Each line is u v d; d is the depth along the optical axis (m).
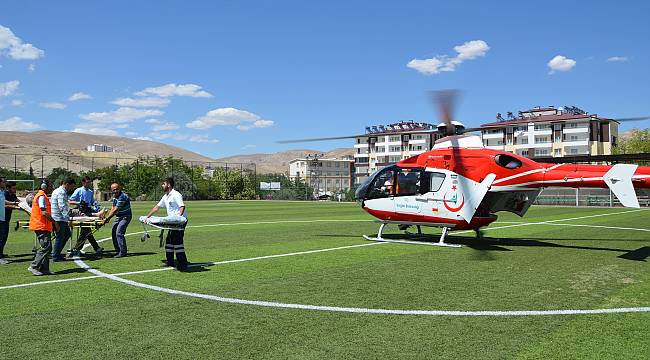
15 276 9.05
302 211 32.50
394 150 96.56
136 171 70.00
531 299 7.20
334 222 21.92
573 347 5.13
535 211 30.58
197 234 16.62
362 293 7.60
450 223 13.16
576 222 21.38
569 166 12.50
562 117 68.56
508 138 73.88
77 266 10.13
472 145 13.20
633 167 11.67
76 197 12.26
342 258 11.09
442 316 6.31
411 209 13.63
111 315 6.37
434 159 13.51
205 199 69.81
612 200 40.72
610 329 5.75
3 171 67.88
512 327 5.83
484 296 7.38
